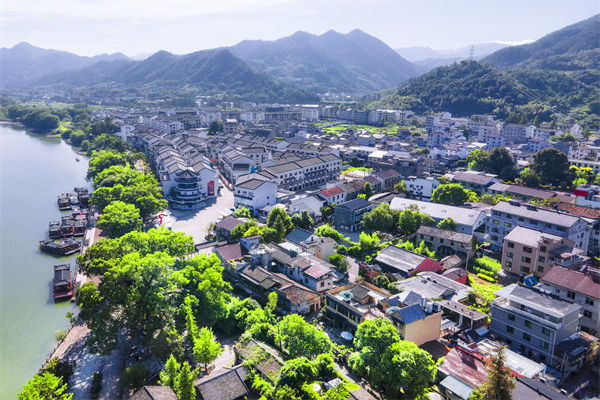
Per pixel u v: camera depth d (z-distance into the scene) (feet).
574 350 226.99
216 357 242.99
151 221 486.79
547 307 236.63
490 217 404.36
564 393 207.51
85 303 240.12
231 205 550.77
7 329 291.79
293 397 185.06
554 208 425.69
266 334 247.09
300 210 449.06
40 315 310.04
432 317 240.12
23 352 268.00
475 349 233.55
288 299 277.85
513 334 248.52
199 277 271.49
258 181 502.38
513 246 336.70
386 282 302.25
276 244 356.38
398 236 410.11
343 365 232.94
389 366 201.77
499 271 342.03
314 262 315.17
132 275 248.32
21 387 237.66
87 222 494.18
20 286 352.08
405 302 252.21
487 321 261.44
